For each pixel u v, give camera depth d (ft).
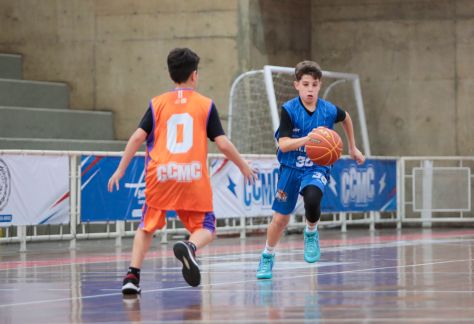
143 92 115.85
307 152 45.98
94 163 84.64
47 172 80.89
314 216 47.44
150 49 115.65
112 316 36.17
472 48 120.47
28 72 120.16
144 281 50.34
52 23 119.34
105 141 110.42
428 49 121.70
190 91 42.27
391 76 122.83
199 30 113.39
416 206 115.14
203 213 41.81
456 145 120.88
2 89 110.83
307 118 47.93
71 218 83.66
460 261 61.72
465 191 114.01
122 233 88.74
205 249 78.64
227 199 93.86
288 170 48.16
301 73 47.88
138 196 88.17
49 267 62.80
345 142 123.95
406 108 122.52
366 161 109.09
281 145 46.96
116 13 116.88
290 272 54.70
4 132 105.29
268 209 98.89
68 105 118.21
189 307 38.52
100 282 51.19
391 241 86.99
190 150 41.42
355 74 118.11
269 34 115.96
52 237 82.58
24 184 78.95
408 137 122.42
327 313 35.68
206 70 113.09
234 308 37.93
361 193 108.47
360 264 60.03
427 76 121.80
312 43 124.88
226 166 93.66
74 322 34.71
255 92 112.06
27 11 120.26
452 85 121.08
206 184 41.63
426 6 121.80
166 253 75.46
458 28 120.98
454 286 45.44
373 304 38.40
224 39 112.47
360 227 116.57
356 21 123.75
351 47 123.95
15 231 90.43
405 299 40.09
